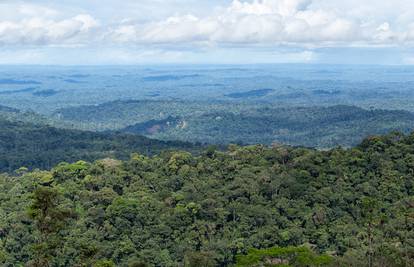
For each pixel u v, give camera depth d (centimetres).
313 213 8644
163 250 8288
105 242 8250
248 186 9362
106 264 6116
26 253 8250
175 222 8631
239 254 7806
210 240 8419
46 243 5319
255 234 8394
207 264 7550
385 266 6731
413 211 8081
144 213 8750
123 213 8644
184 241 8394
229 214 8875
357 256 7138
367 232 7831
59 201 8844
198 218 8831
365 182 9162
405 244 7300
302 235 8344
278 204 8919
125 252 8194
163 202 9138
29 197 9094
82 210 8850
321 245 8150
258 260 6781
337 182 9281
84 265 6150
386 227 7838
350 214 8719
